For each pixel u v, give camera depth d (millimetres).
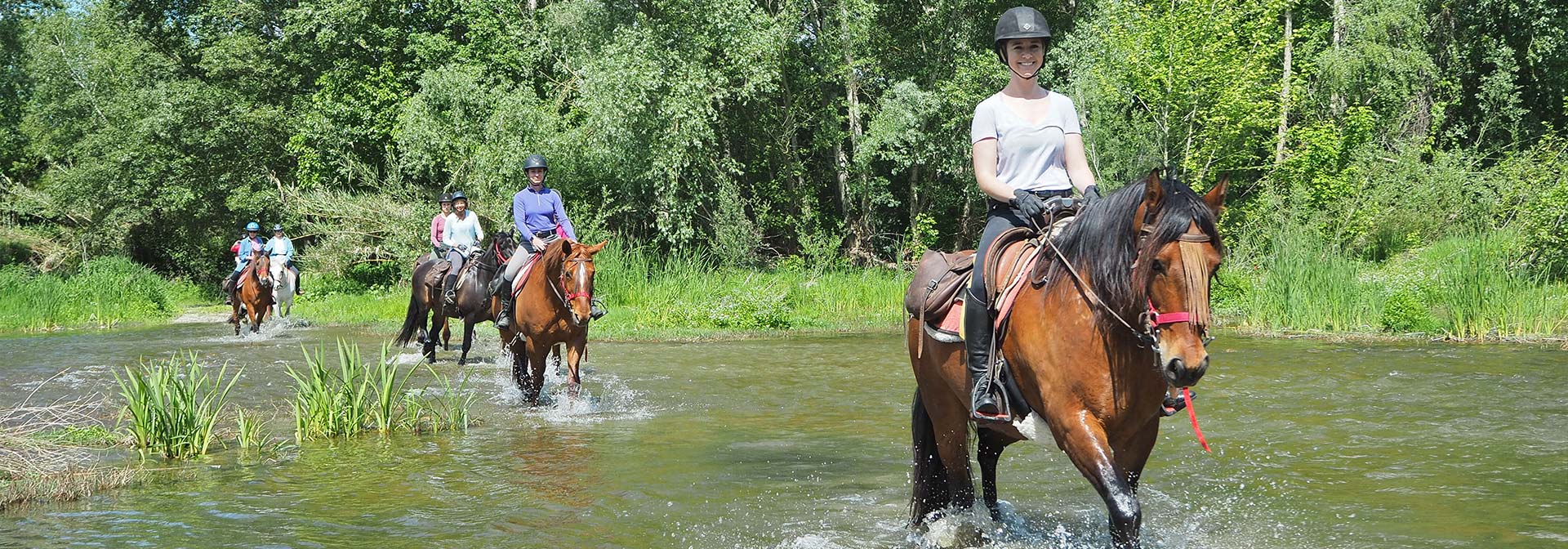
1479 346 13086
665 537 5398
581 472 6934
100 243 36531
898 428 8461
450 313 13555
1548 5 29297
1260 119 27062
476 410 9664
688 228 26859
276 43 32906
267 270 19375
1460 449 7094
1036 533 5320
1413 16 27297
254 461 7395
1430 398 9203
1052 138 4867
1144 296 3977
